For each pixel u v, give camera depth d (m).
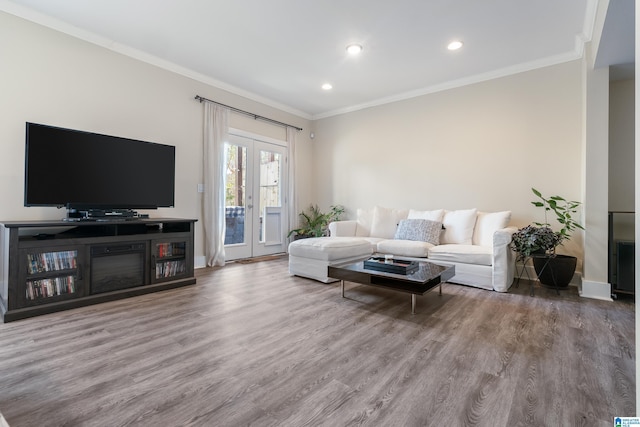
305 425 1.18
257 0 2.58
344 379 1.50
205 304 2.64
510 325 2.20
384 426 1.18
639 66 0.89
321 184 5.73
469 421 1.21
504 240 3.04
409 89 4.51
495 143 3.89
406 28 2.96
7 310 2.21
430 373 1.56
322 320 2.29
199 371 1.56
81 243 2.58
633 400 1.33
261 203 5.05
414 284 2.32
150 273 3.00
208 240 4.17
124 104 3.40
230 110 4.46
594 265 2.91
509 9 2.65
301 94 4.76
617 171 3.27
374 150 5.03
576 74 3.38
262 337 1.98
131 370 1.56
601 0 2.32
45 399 1.32
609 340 1.94
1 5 2.64
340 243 3.46
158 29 3.03
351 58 3.59
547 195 3.55
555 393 1.39
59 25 2.93
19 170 2.75
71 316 2.33
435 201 4.38
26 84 2.78
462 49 3.35
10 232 2.23
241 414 1.24
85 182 2.83
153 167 3.31
